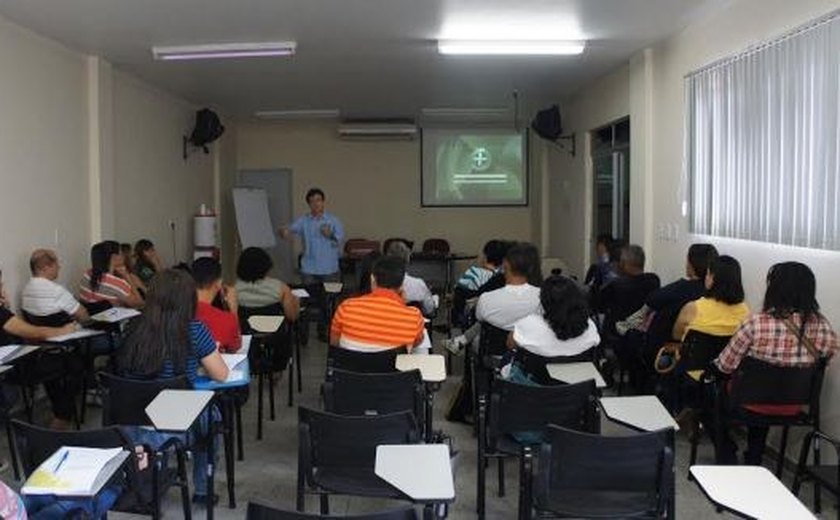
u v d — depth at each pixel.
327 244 7.75
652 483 2.33
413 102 9.08
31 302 4.74
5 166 4.91
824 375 3.46
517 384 2.91
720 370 3.45
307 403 5.16
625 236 7.09
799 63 3.72
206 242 8.88
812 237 3.60
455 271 11.03
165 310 3.05
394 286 3.70
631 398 2.78
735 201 4.49
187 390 2.78
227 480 3.49
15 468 3.74
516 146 10.99
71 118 5.88
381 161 11.07
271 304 4.98
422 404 3.11
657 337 4.41
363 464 2.60
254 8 4.69
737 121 4.45
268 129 11.02
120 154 6.91
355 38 5.55
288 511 1.70
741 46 4.41
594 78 7.45
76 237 5.97
